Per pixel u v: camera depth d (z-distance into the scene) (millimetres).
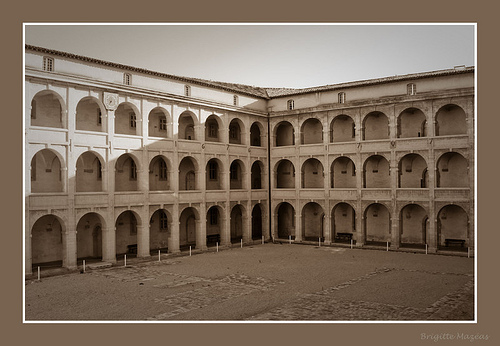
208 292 32438
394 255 48375
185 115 54969
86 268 41625
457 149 48688
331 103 56594
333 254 49406
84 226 47250
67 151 40719
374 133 56750
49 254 44094
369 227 58719
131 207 45750
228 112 56219
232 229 63531
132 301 30062
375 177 57562
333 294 31438
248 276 37938
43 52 39250
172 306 28734
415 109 54250
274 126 60750
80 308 28484
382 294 31250
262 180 60875
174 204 49750
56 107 43125
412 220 55438
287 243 59125
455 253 47906
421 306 28172
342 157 59125
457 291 31969
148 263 44812
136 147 46375
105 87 43438
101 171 44250
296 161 58781
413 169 54781
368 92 54219
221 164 55531
